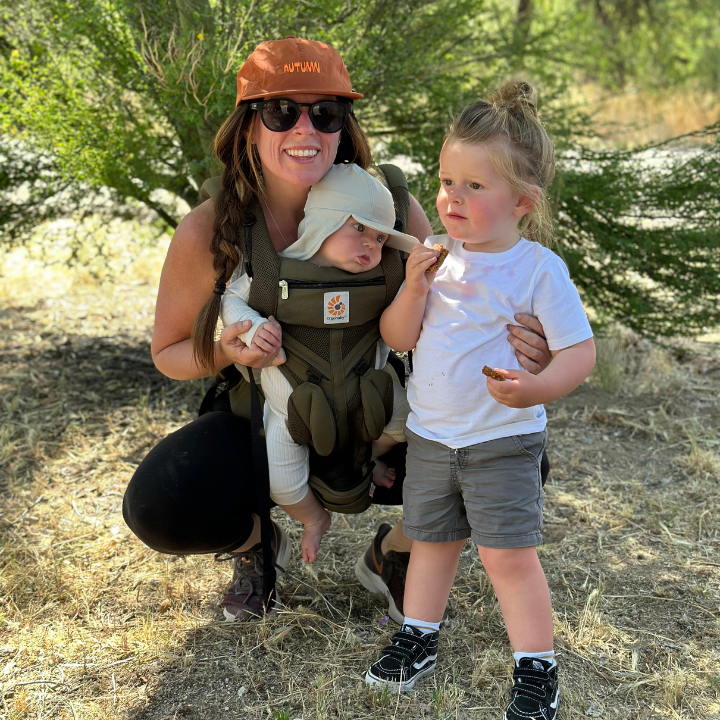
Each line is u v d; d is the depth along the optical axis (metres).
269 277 2.12
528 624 2.12
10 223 4.68
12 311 5.69
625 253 4.39
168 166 4.26
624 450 3.91
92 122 3.79
